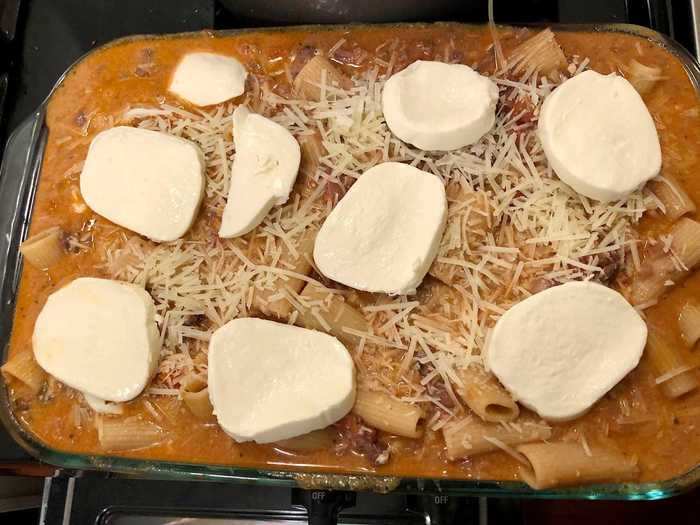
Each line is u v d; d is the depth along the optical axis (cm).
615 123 31
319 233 31
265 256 32
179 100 35
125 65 36
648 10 38
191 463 31
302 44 35
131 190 33
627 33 34
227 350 30
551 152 30
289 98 34
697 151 32
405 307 30
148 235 32
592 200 31
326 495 32
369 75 33
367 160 32
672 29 37
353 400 30
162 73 36
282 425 29
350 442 30
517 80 33
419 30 35
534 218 31
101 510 39
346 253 30
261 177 32
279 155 32
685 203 30
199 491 39
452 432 29
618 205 30
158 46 36
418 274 30
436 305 31
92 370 31
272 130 32
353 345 31
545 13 39
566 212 30
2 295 34
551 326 29
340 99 33
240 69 35
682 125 33
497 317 30
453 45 35
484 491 29
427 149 31
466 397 29
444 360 29
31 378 32
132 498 39
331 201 32
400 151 32
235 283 31
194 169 32
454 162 31
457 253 30
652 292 30
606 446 29
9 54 42
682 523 35
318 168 32
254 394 30
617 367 29
